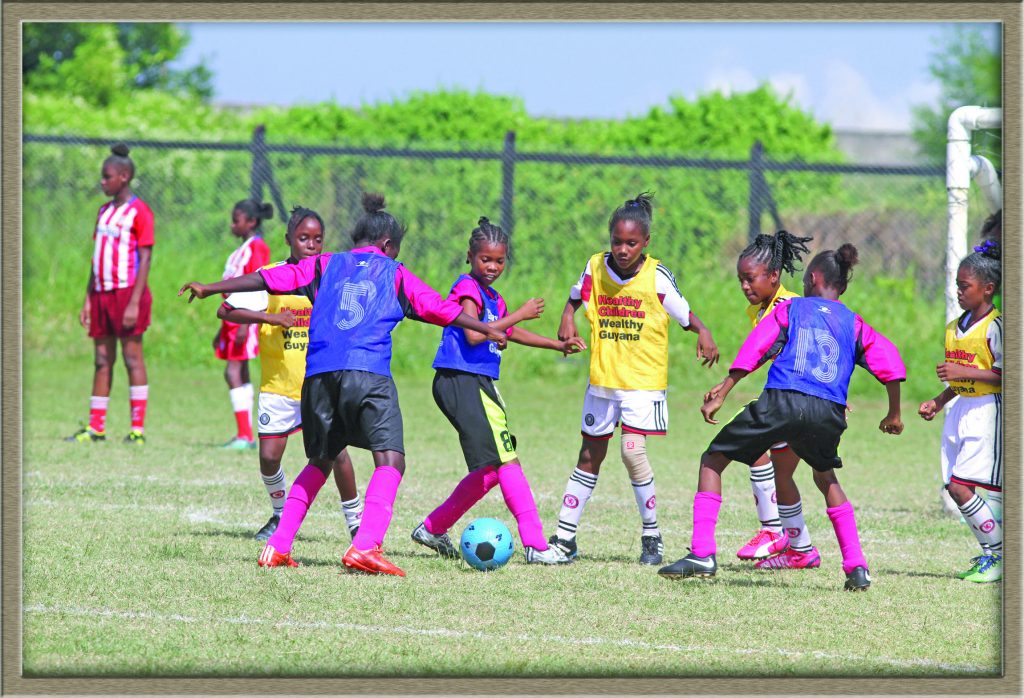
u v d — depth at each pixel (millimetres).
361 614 17344
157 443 35688
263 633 16344
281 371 22422
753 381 52594
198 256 58562
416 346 55312
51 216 59312
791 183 59469
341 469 21953
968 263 21453
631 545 23359
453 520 21500
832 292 20844
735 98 66500
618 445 39344
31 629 16297
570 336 22344
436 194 58719
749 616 17859
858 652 16156
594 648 16047
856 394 52219
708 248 57719
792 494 21406
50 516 24109
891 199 59531
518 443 37656
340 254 20188
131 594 18125
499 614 17578
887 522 26562
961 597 19312
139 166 59625
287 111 68125
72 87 87438
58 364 54062
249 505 26250
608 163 56531
